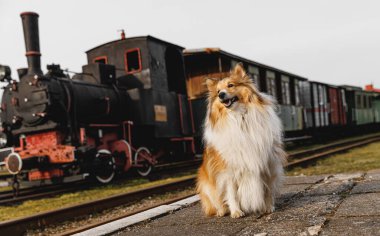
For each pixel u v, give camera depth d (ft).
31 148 33.86
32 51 34.40
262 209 12.81
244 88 12.71
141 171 39.83
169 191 26.11
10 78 34.17
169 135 42.65
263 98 13.08
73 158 30.86
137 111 39.04
